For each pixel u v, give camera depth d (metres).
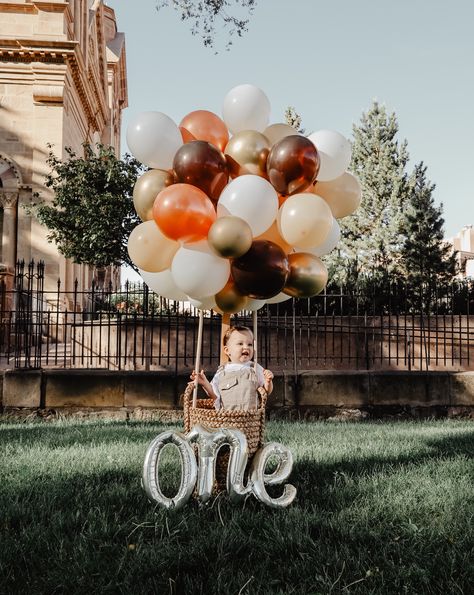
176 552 2.61
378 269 24.16
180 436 3.40
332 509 3.38
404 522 3.06
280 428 7.04
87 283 25.91
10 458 4.78
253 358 4.02
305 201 3.35
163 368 10.16
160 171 3.56
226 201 3.28
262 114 3.72
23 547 2.67
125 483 3.98
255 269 3.29
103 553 2.63
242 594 2.27
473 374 9.02
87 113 25.67
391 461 4.75
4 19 19.91
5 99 19.84
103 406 8.31
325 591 2.29
